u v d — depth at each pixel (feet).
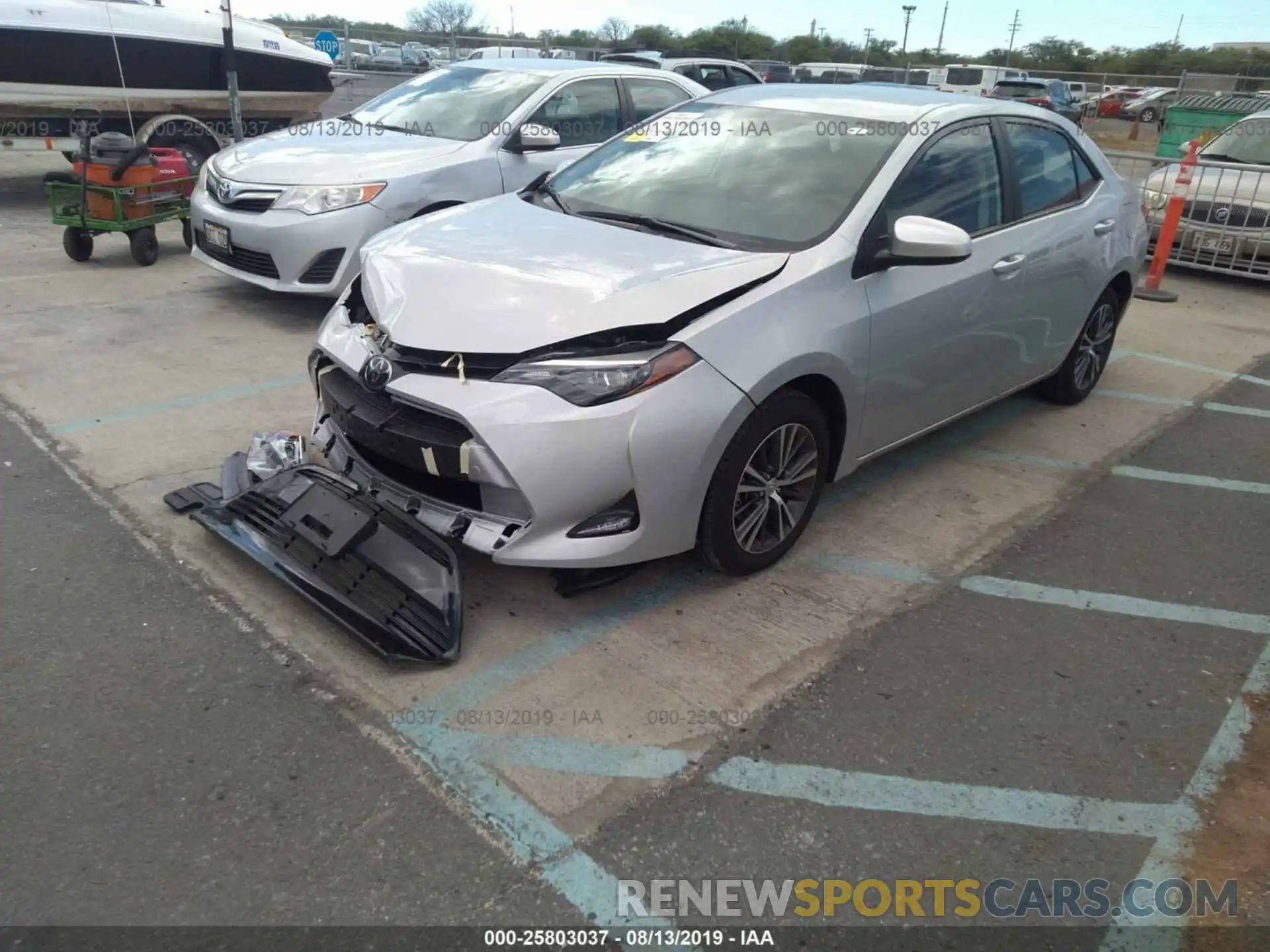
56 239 28.40
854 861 7.78
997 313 14.05
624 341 9.87
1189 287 29.94
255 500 11.21
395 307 10.62
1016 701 9.80
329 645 9.91
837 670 10.08
